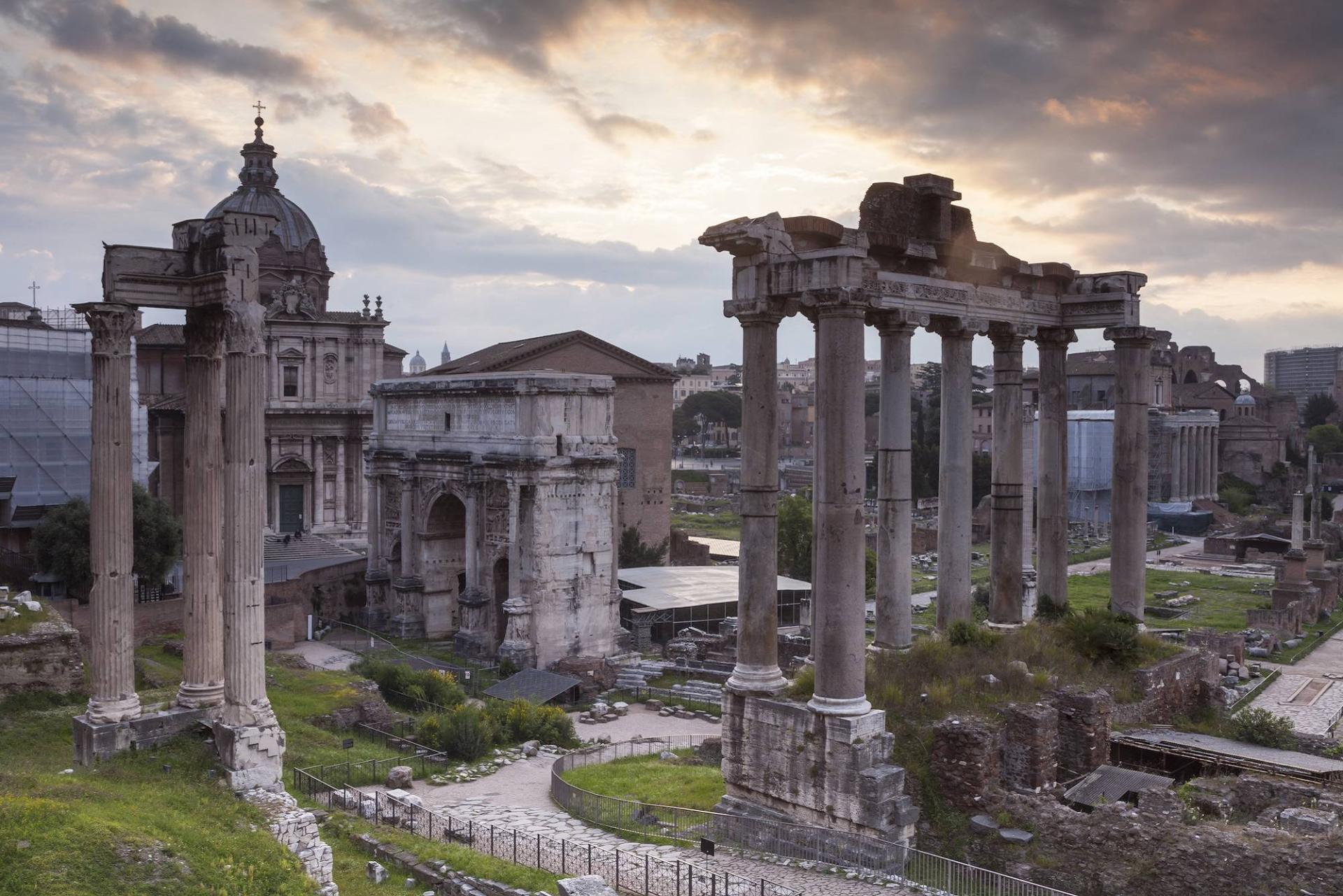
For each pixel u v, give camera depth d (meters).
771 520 32.53
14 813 23.80
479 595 78.94
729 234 31.48
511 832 32.59
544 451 75.94
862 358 30.22
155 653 59.81
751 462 32.47
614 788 38.50
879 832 28.62
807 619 82.81
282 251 113.50
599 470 78.81
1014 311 38.72
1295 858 23.92
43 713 42.09
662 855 29.56
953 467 37.97
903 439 35.72
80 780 28.64
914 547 142.00
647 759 46.88
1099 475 172.00
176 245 33.16
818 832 29.25
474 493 79.50
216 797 29.17
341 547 99.81
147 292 32.03
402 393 87.38
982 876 26.73
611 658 76.94
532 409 76.00
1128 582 40.38
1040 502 41.75
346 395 105.62
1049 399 41.44
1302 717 57.97
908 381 35.56
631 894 26.30
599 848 30.33
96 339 31.55
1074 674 36.44
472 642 78.44
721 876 27.03
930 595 111.25
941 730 30.30
